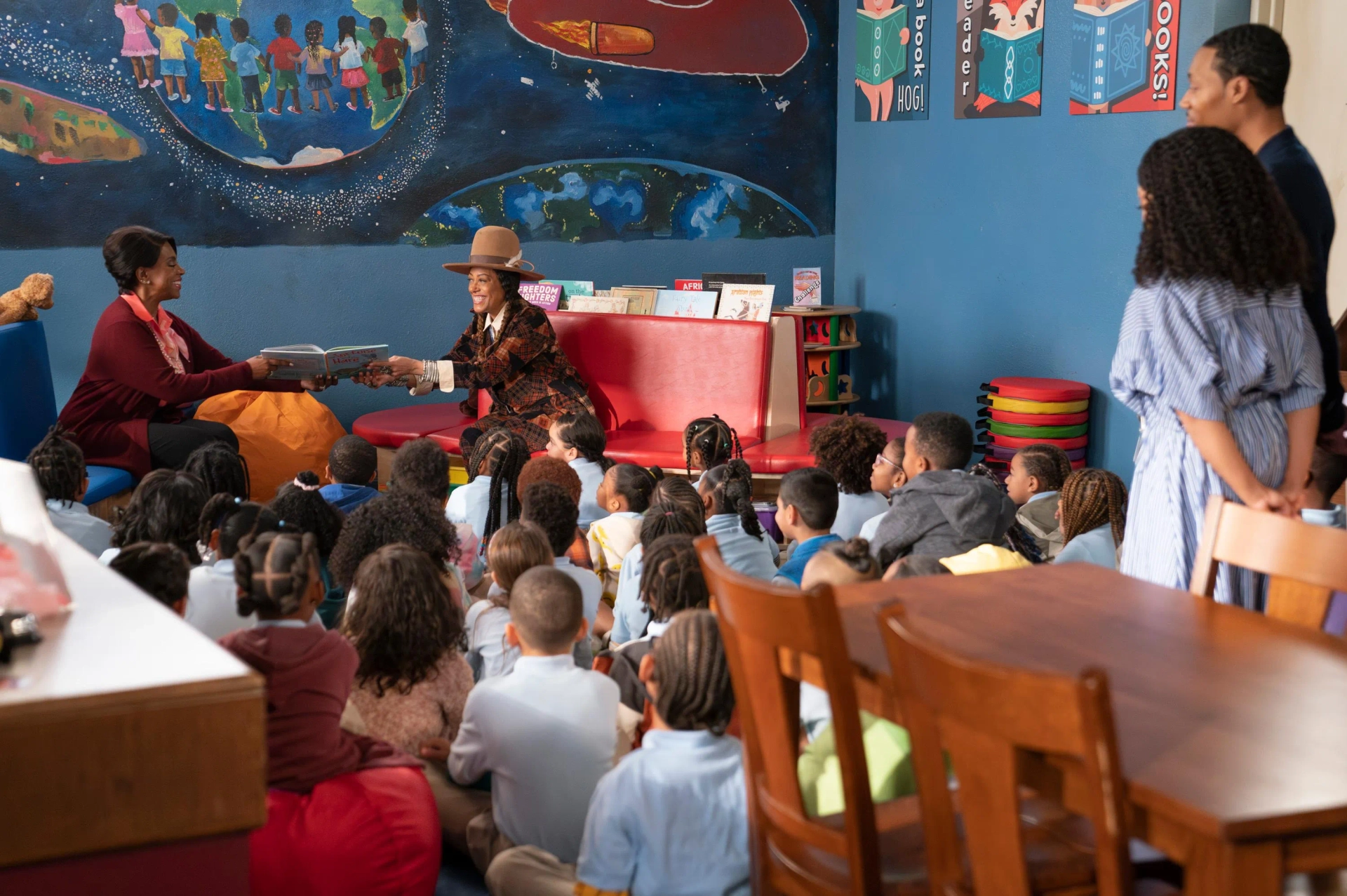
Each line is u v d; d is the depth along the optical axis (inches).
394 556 103.1
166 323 206.7
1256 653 66.2
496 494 160.7
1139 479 96.6
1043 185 247.1
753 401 226.5
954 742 53.9
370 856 84.1
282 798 84.7
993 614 73.0
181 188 246.5
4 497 58.2
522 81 272.8
